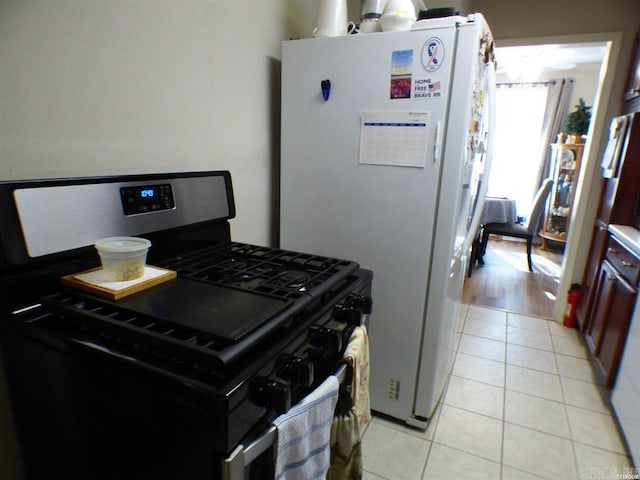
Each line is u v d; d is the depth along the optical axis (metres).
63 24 0.82
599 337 2.21
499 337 2.65
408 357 1.61
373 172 1.49
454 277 1.63
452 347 2.07
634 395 1.58
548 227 5.16
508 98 5.60
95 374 0.64
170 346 0.59
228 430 0.54
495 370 2.22
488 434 1.70
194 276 0.89
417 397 1.65
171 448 0.59
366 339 1.02
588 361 2.34
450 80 1.32
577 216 2.76
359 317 0.94
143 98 1.03
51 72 0.81
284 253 1.12
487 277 3.99
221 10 1.27
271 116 1.64
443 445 1.62
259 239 1.66
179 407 0.56
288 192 1.65
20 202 0.69
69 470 0.75
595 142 2.65
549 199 5.14
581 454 1.60
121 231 0.88
